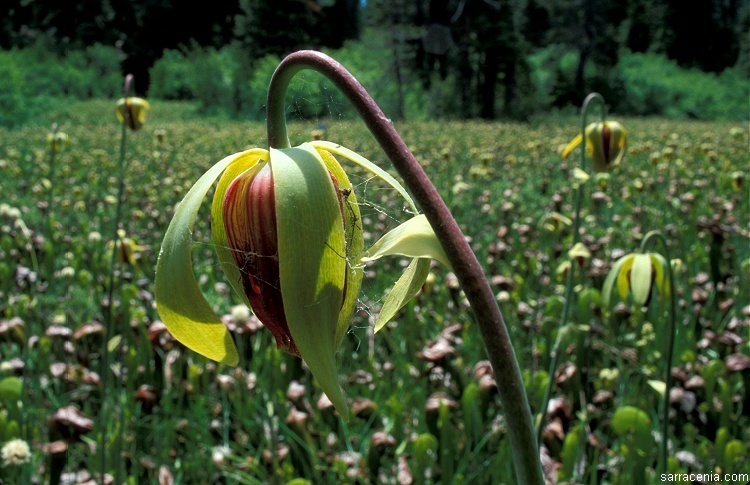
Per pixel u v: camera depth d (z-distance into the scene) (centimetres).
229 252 20
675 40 954
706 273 97
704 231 110
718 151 245
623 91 827
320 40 615
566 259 94
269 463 57
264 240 20
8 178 196
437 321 82
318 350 17
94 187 175
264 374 70
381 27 702
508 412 18
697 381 62
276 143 19
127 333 72
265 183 20
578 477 53
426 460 51
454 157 246
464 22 721
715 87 884
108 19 606
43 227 129
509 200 157
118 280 87
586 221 132
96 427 60
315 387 68
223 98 582
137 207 152
